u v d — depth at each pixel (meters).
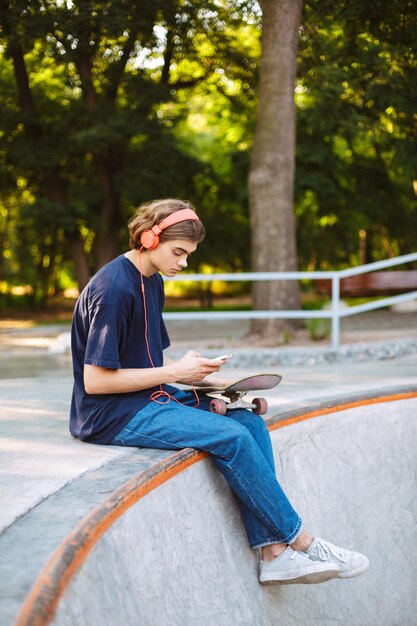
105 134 13.64
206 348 8.66
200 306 20.84
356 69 10.55
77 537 2.00
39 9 10.84
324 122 11.42
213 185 18.69
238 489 2.78
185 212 2.84
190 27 12.06
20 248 22.00
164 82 14.57
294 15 8.86
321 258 22.33
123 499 2.31
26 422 3.79
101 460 2.86
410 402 4.75
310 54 10.40
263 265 9.23
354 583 3.85
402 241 19.27
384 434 4.48
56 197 16.00
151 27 11.23
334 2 9.74
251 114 16.64
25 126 15.23
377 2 9.73
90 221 15.64
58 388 5.26
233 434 2.76
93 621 1.86
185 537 2.62
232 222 19.03
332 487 3.95
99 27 11.13
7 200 20.30
